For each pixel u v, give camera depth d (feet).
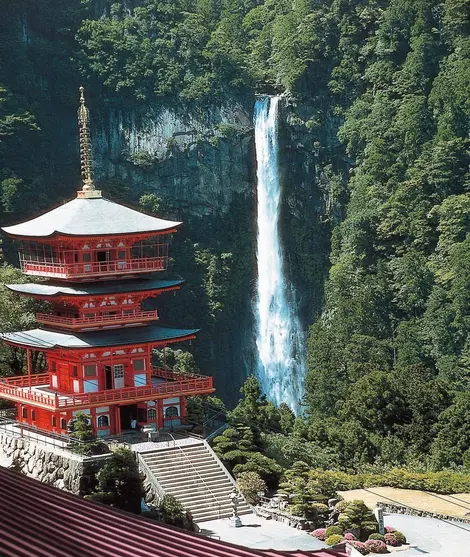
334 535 253.44
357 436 348.38
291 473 290.97
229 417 338.13
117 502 263.90
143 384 323.98
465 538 259.39
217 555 129.49
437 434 354.95
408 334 595.47
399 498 296.10
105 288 320.29
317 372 486.38
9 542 127.54
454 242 655.76
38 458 301.22
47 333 327.88
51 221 326.85
